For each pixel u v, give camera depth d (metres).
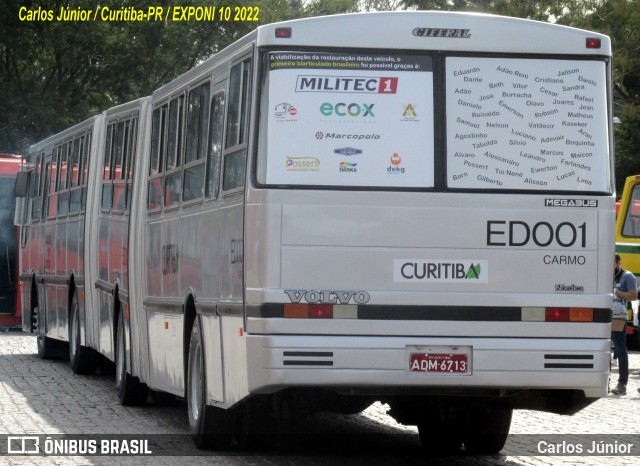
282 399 16.48
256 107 15.62
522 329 15.66
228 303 16.52
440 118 15.77
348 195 15.52
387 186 15.61
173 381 20.05
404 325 15.45
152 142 22.53
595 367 15.75
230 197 16.59
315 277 15.41
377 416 23.45
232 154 16.66
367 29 15.74
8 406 23.61
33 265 36.75
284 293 15.33
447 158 15.73
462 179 15.73
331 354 15.30
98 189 28.09
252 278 15.44
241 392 15.82
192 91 19.59
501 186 15.79
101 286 26.89
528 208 15.79
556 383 15.68
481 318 15.59
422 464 17.06
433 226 15.62
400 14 15.79
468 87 15.84
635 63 86.12
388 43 15.75
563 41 16.08
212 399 17.47
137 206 23.34
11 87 71.94
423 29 15.80
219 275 17.11
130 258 23.36
